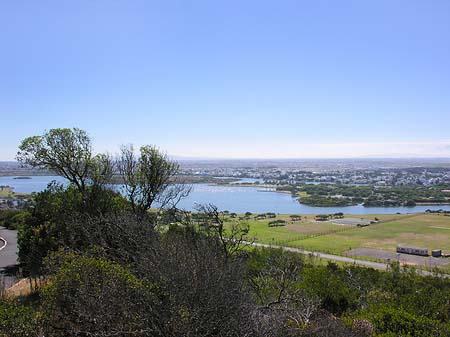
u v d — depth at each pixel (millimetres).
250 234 78438
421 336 11914
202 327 8555
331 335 11398
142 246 14203
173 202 24141
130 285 9547
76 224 19156
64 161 22500
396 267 42594
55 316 10148
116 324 9172
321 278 21000
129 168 23172
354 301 19844
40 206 23375
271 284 17516
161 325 8766
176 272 9586
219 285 9570
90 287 9805
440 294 18312
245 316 9625
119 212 20438
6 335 9344
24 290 21078
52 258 13367
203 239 15562
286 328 10695
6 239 40438
